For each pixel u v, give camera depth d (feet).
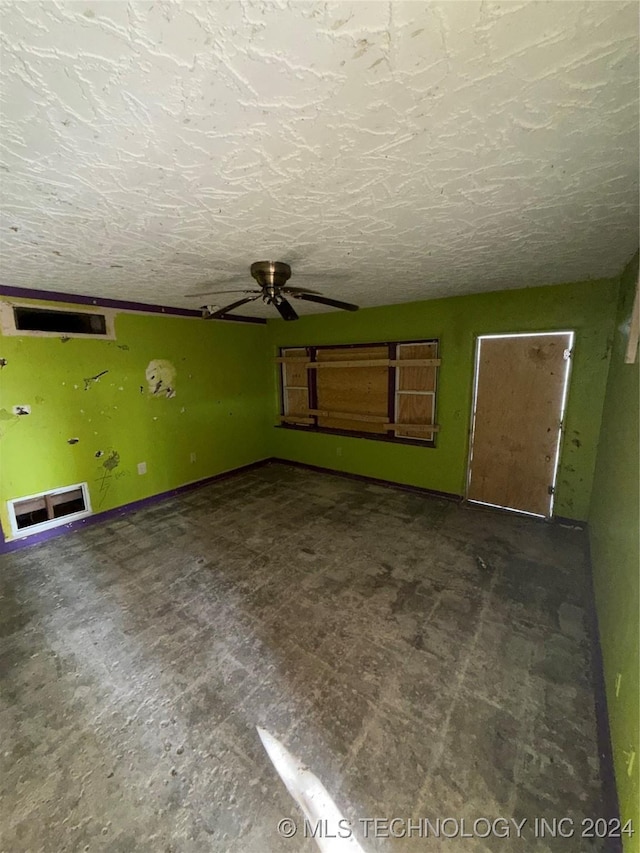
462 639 6.49
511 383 11.20
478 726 4.95
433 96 2.71
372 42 2.23
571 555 9.12
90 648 6.45
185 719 5.13
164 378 13.23
